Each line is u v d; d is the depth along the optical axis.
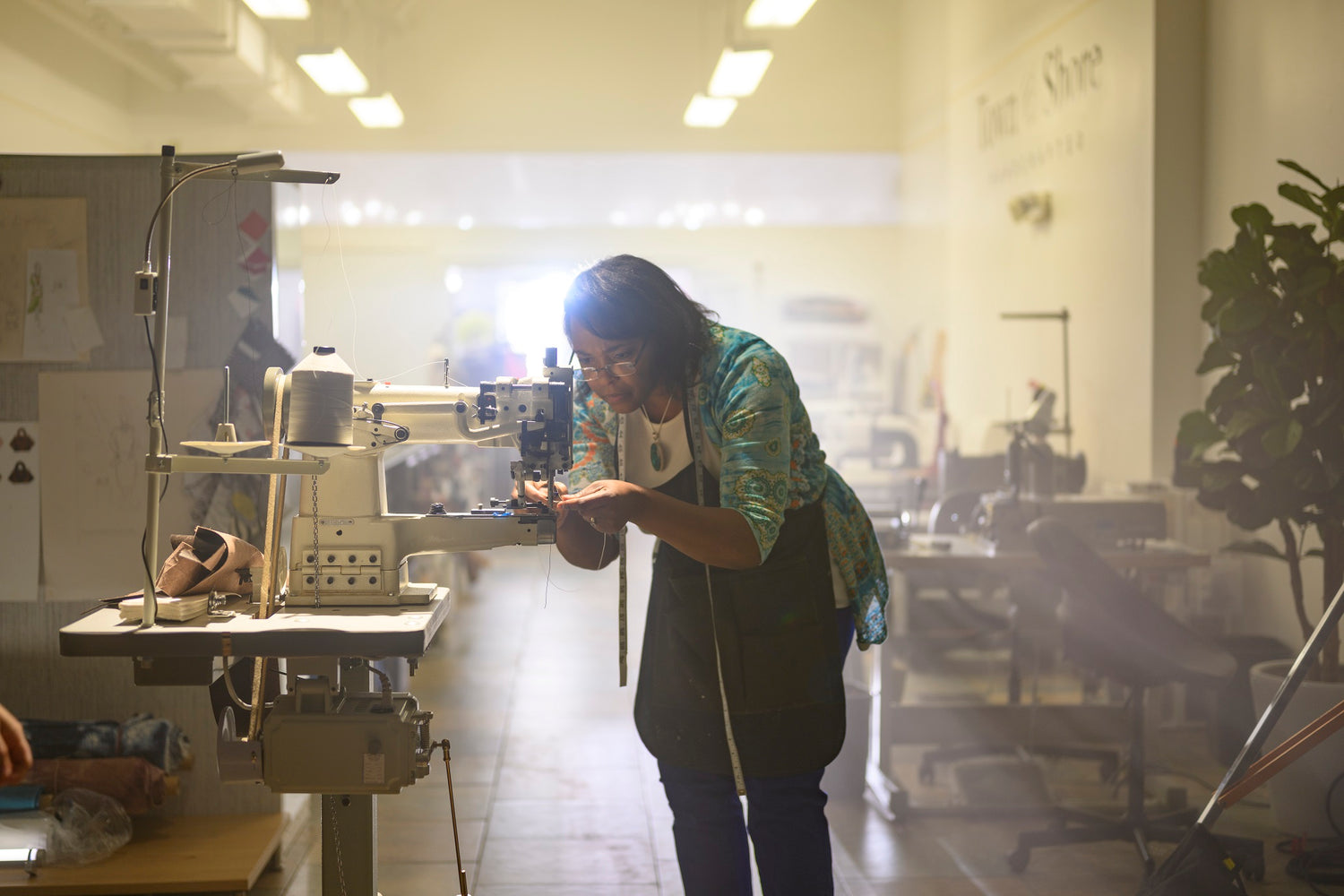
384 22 9.59
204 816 3.20
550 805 3.57
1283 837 3.34
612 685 5.09
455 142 9.84
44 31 8.19
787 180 11.35
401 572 2.12
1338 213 3.39
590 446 2.12
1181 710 4.51
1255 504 3.54
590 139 9.89
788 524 1.95
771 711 1.93
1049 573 3.09
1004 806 3.51
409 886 2.94
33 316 3.10
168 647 1.82
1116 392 5.88
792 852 1.97
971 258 8.46
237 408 3.13
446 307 12.55
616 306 1.84
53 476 3.12
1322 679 3.49
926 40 9.52
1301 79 4.57
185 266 3.12
